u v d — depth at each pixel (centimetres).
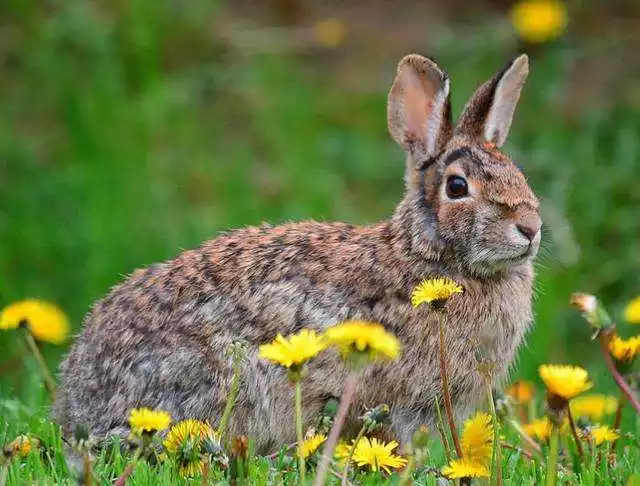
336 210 1662
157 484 831
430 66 1094
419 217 1017
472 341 954
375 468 824
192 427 876
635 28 1936
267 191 1709
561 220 1562
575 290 1566
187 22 1973
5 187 1681
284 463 907
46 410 1058
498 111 1103
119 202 1622
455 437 860
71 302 1551
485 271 1007
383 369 996
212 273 1034
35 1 1942
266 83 1878
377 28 2067
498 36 1864
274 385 1000
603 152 1756
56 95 1839
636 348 922
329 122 1872
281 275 1023
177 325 1012
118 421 1005
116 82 1767
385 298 1012
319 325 1011
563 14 1738
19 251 1598
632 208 1650
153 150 1744
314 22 2091
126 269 1544
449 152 1025
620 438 975
